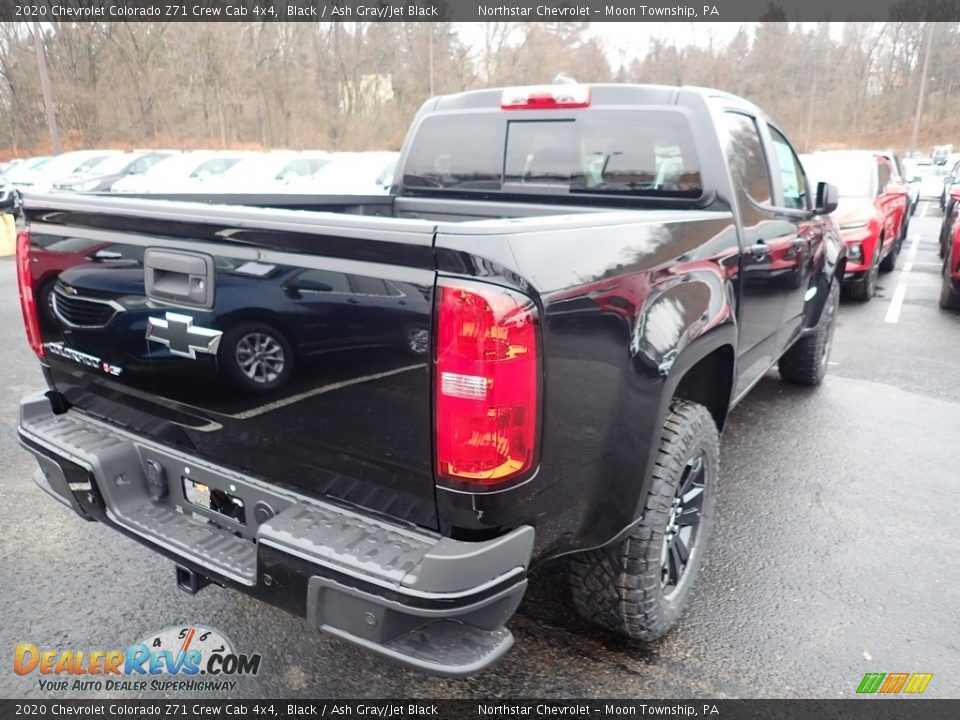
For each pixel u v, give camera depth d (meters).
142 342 2.29
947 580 3.11
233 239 1.98
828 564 3.23
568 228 1.94
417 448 1.82
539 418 1.83
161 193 3.09
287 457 2.09
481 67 46.41
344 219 1.80
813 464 4.28
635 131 3.41
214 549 2.21
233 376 2.09
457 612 1.77
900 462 4.32
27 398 2.71
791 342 4.62
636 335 2.18
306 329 1.91
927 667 2.58
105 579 3.08
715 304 2.73
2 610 2.87
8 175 22.28
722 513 3.68
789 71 61.66
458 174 4.05
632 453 2.24
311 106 44.19
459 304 1.68
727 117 3.42
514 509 1.86
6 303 8.76
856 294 8.91
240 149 42.94
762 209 3.50
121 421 2.56
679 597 2.73
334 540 1.91
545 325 1.80
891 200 9.86
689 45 55.69
